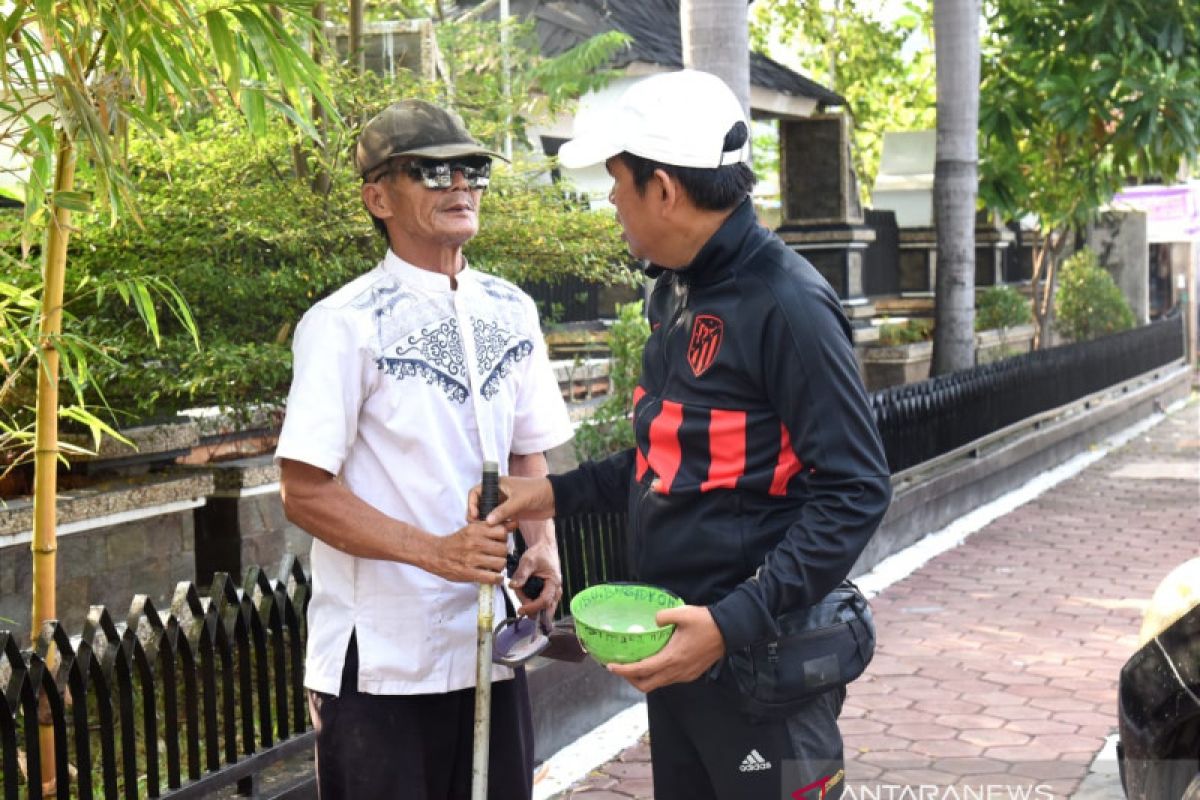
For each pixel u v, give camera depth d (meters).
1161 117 13.10
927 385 10.20
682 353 2.81
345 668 3.07
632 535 2.96
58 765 3.76
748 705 2.73
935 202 12.23
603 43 8.09
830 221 13.65
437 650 3.08
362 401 3.02
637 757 5.38
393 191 3.04
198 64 3.97
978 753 5.36
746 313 2.70
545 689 5.33
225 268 6.09
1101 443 14.65
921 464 9.78
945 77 12.08
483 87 7.29
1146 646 3.89
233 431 6.55
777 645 2.73
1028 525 10.20
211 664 4.18
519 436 3.34
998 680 6.38
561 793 5.02
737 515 2.76
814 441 2.64
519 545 3.62
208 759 4.14
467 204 3.06
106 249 5.90
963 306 12.20
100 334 5.88
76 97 3.61
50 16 3.54
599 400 8.95
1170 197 20.44
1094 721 5.77
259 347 6.12
